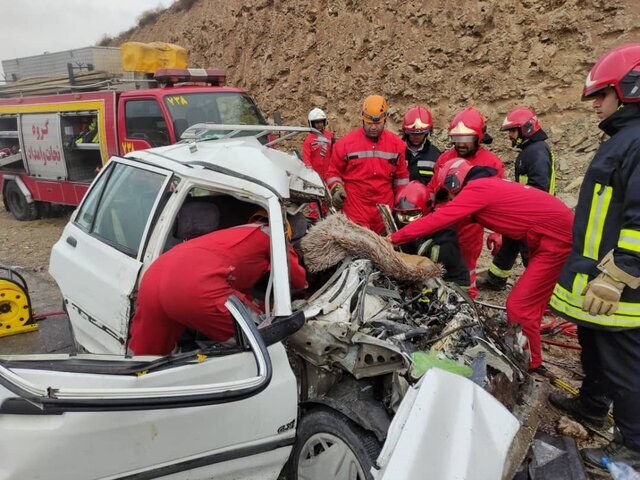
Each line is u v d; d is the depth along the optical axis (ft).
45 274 22.24
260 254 8.87
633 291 8.66
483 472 6.82
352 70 37.45
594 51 26.11
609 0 25.66
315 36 41.06
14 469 6.31
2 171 35.06
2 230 31.65
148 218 9.80
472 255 14.69
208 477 7.64
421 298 10.21
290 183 10.15
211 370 7.58
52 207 35.45
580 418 11.26
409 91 33.45
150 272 8.36
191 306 7.93
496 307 13.05
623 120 8.72
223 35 52.95
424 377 7.47
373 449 7.67
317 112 21.35
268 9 46.47
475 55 30.37
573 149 25.98
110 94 25.79
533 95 27.96
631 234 8.09
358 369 8.21
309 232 10.86
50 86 32.12
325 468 8.29
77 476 6.65
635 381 9.06
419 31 33.19
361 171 16.58
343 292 9.57
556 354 14.19
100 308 10.39
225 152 9.66
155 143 24.23
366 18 36.83
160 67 28.73
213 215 9.86
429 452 6.75
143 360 7.57
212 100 25.17
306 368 9.02
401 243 11.87
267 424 7.94
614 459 9.59
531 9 28.17
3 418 6.38
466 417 7.21
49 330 14.49
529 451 8.98
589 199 9.18
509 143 28.30
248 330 7.08
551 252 11.34
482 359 8.50
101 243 10.89
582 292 9.30
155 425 7.06
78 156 30.35
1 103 34.06
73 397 5.82
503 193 11.37
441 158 16.72
